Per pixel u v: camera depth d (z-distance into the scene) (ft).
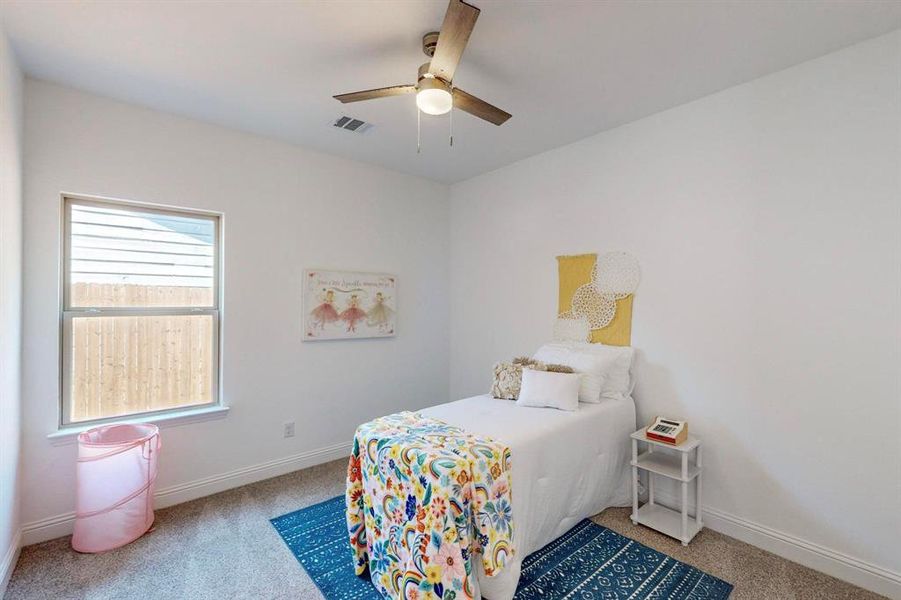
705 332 8.50
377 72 7.66
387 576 6.26
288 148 11.01
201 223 10.02
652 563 7.22
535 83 7.97
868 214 6.68
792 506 7.39
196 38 6.65
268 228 10.69
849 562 6.79
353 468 7.13
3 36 6.31
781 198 7.54
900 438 6.41
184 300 9.79
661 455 9.00
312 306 11.40
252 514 8.83
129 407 9.06
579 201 10.79
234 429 10.18
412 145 11.12
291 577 6.87
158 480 9.11
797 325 7.37
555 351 10.28
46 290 7.89
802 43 6.74
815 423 7.17
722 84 8.02
